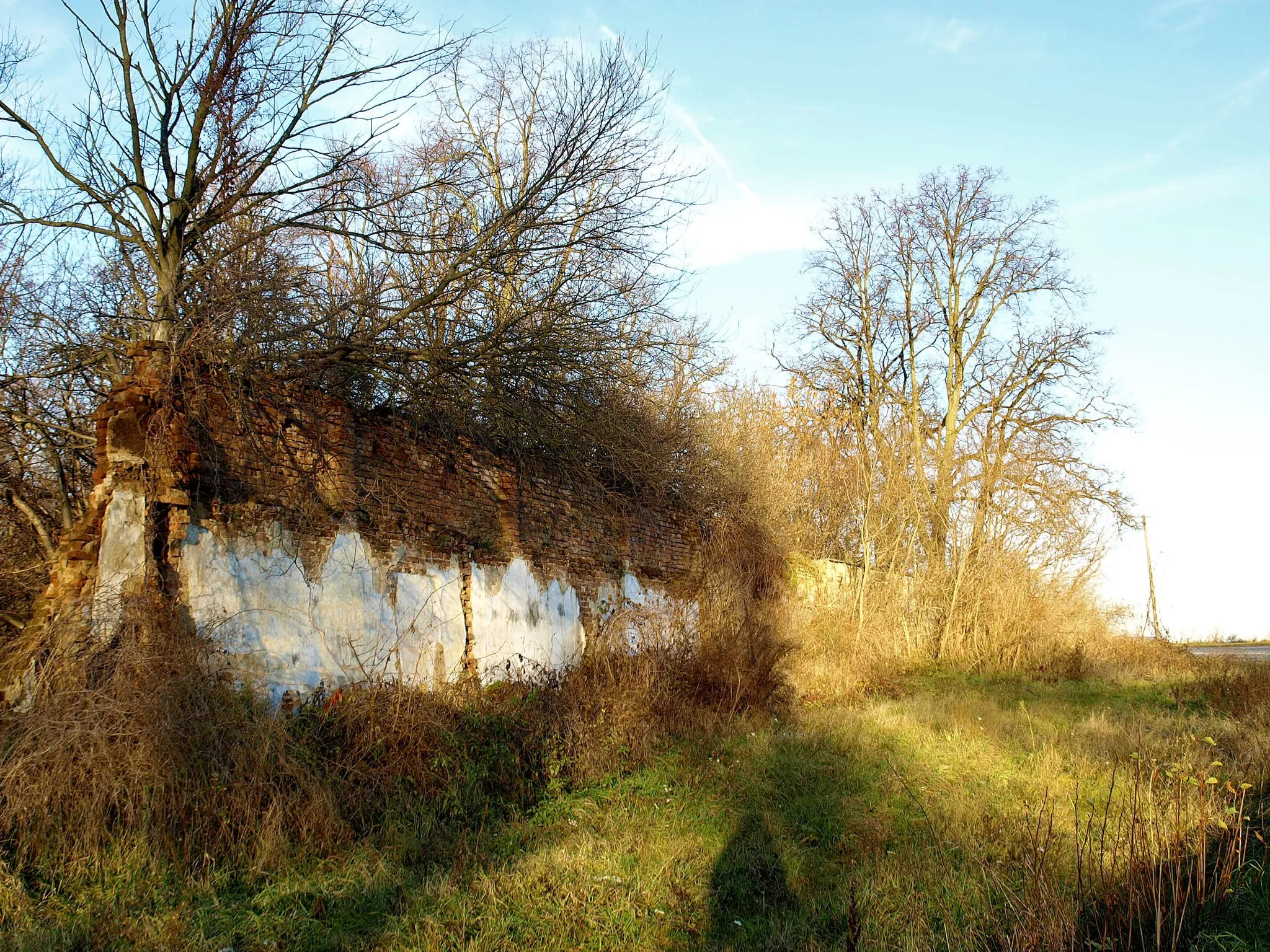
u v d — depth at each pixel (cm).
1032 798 853
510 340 1052
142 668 655
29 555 1004
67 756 588
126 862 574
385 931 537
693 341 1496
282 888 585
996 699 1627
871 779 930
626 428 1396
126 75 956
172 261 954
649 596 1585
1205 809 660
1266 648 3622
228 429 805
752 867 678
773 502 2116
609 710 1069
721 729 1147
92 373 1080
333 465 908
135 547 717
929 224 3216
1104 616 2347
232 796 634
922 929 555
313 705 816
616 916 577
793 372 3136
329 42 977
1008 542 2350
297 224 950
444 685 972
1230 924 569
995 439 2683
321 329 1003
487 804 785
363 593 921
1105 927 543
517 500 1219
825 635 1920
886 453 2439
